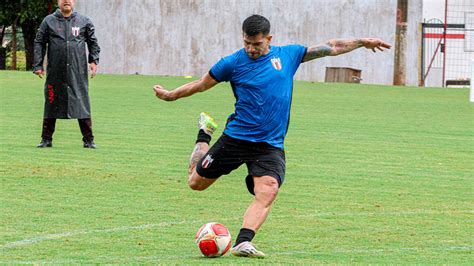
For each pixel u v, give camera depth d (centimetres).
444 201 2406
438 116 4950
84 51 3309
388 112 5134
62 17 3262
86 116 3328
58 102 3291
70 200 2302
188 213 2166
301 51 1819
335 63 8356
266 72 1764
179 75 8762
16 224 1986
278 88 1767
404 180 2759
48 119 3312
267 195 1722
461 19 8388
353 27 8262
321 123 4434
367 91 6950
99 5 8944
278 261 1661
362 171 2925
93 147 3344
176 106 5188
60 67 3275
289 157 3219
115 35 8931
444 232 1991
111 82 7319
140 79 7838
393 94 6681
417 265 1650
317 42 8369
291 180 2716
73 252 1720
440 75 8319
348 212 2219
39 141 3519
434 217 2173
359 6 8231
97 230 1941
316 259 1688
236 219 2100
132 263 1623
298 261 1664
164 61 8806
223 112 4856
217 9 8625
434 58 8319
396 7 8144
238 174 2811
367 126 4341
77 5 9000
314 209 2253
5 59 9856
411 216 2180
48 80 3288
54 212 2139
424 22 8406
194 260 1659
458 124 4516
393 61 8188
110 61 8969
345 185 2644
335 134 3975
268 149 1769
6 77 7450
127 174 2752
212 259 1673
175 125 4184
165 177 2709
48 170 2788
